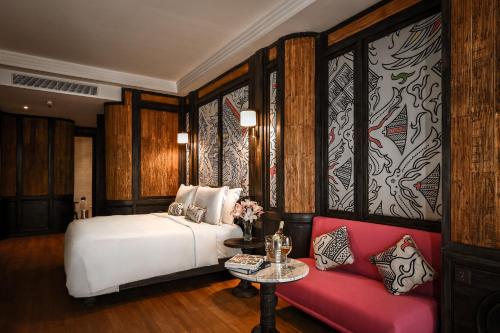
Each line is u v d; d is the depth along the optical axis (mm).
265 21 3438
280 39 3566
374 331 1892
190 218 4051
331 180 3332
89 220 4074
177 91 5859
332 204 3322
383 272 2258
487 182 1772
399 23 2695
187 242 3482
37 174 6895
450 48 1945
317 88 3418
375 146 2896
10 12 3383
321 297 2268
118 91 5648
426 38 2504
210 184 5266
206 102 5410
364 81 2986
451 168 1939
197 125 5730
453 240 1929
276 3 3254
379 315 1907
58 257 4938
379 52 2873
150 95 5922
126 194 5699
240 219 4031
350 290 2273
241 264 2258
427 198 2479
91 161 8859
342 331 2096
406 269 2146
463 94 1882
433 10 2449
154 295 3334
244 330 2582
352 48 3117
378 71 2881
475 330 1813
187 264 3457
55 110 6383
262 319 2271
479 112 1807
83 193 8742
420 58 2545
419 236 2318
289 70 3475
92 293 2943
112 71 5254
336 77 3291
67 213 7312
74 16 3482
